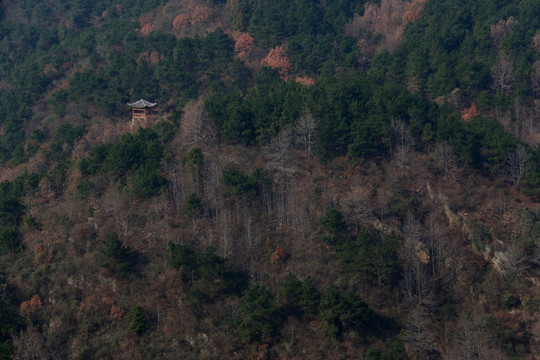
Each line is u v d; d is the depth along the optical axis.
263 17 144.25
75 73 129.12
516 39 111.06
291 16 143.00
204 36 145.00
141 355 57.84
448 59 108.62
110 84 124.81
